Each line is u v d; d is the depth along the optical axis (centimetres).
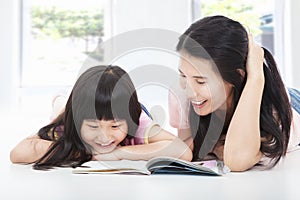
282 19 280
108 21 284
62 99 113
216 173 79
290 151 121
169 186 68
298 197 60
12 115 250
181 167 79
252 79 90
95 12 289
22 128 193
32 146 94
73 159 90
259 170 87
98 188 66
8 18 277
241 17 284
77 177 76
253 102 89
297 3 268
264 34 284
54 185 69
